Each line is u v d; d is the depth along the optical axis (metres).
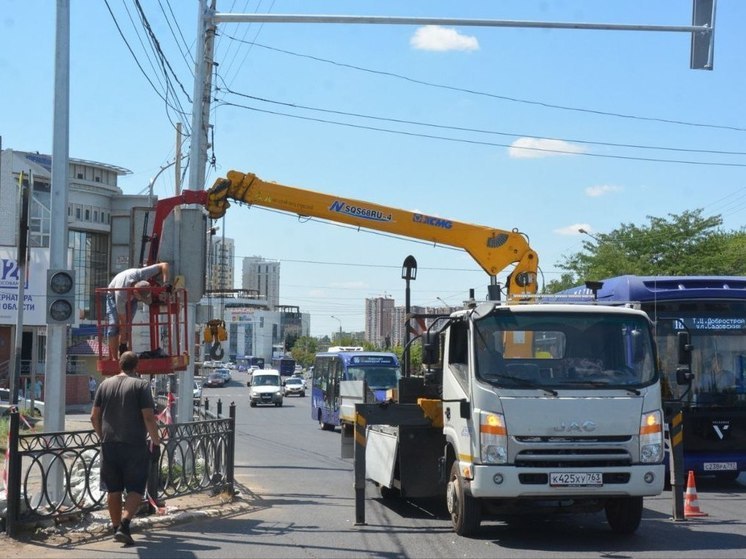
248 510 12.06
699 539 9.94
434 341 10.31
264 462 19.91
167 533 10.14
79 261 62.12
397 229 16.70
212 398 67.06
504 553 9.09
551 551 9.20
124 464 9.31
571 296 11.00
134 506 9.30
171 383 17.55
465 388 9.91
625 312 10.05
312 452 22.91
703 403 14.85
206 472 12.37
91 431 10.28
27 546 9.14
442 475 11.04
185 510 11.27
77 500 10.22
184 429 11.91
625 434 9.44
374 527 10.76
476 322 9.80
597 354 9.82
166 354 12.34
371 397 13.88
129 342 12.05
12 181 48.34
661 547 9.45
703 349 15.07
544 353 9.76
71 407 42.94
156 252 15.48
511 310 9.88
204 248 15.58
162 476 11.40
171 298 12.48
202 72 17.08
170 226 15.70
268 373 57.06
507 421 9.34
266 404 55.06
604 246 44.50
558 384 9.55
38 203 49.53
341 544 9.61
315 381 35.09
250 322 154.12
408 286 13.23
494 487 9.24
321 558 8.85
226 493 12.74
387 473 12.27
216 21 16.12
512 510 10.16
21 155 49.72
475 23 13.55
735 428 14.84
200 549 9.24
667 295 15.17
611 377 9.70
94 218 62.78
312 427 34.97
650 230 44.59
